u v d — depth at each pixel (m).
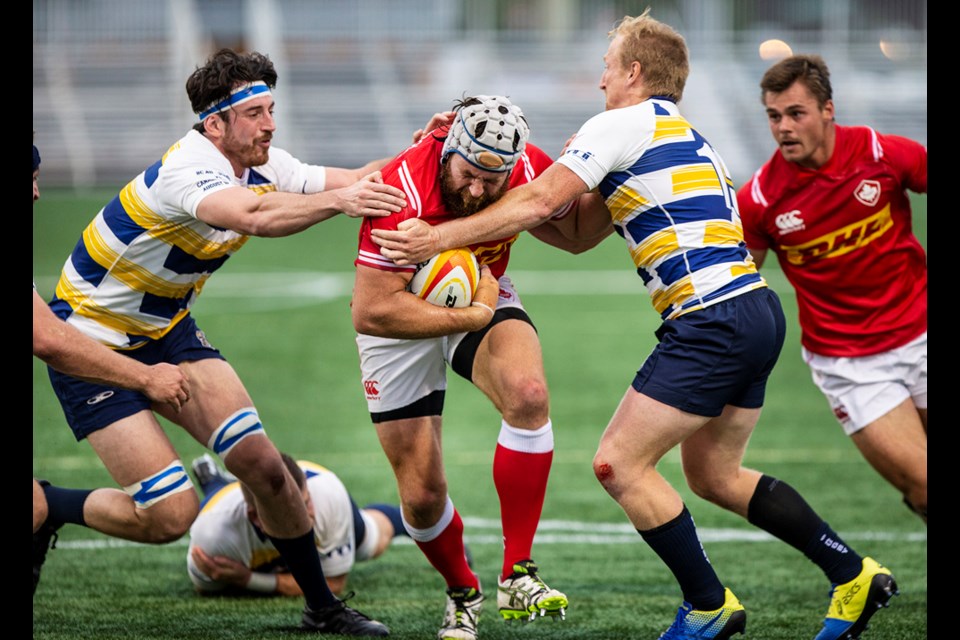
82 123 91.00
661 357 14.31
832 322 17.98
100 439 15.92
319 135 92.69
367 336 15.56
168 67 94.75
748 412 15.17
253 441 15.88
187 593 18.25
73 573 19.31
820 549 15.30
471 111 13.86
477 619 16.03
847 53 97.94
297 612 17.22
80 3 94.50
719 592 14.39
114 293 16.23
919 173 17.56
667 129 14.55
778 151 17.86
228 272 57.84
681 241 14.30
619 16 102.81
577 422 30.81
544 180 14.28
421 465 15.59
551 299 50.44
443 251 14.04
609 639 16.09
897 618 16.81
